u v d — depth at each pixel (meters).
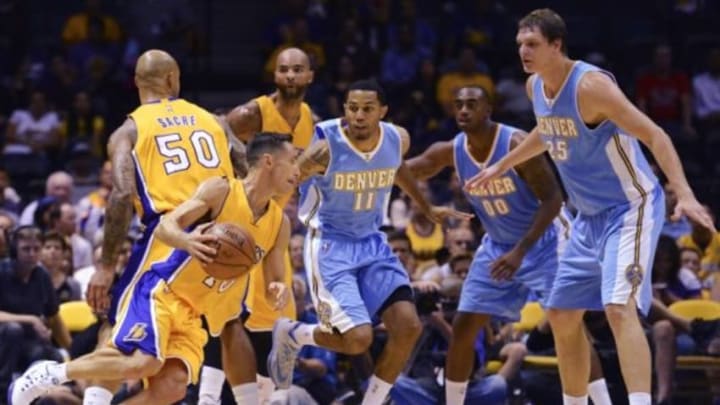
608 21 22.50
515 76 20.56
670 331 12.04
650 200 8.84
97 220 15.41
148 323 8.49
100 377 8.47
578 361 9.44
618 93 8.55
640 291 8.71
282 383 10.21
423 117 19.03
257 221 8.81
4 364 11.77
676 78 19.78
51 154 18.72
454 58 20.81
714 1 22.39
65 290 13.30
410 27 20.72
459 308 10.77
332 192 9.79
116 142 9.01
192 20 22.56
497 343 12.64
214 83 21.44
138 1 22.89
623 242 8.78
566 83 8.80
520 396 12.16
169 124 9.14
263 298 10.20
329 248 9.86
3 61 21.23
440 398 11.74
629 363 8.54
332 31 21.02
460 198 15.14
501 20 22.03
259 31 22.95
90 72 20.19
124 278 8.84
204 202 8.54
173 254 8.66
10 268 12.33
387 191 9.95
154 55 9.42
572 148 8.93
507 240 10.63
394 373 9.77
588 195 9.02
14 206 16.28
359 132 9.62
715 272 14.70
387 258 9.92
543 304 10.65
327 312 9.72
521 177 10.34
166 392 8.64
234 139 9.73
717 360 12.37
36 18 23.03
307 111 10.81
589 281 9.12
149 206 8.91
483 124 10.51
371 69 20.02
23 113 18.97
